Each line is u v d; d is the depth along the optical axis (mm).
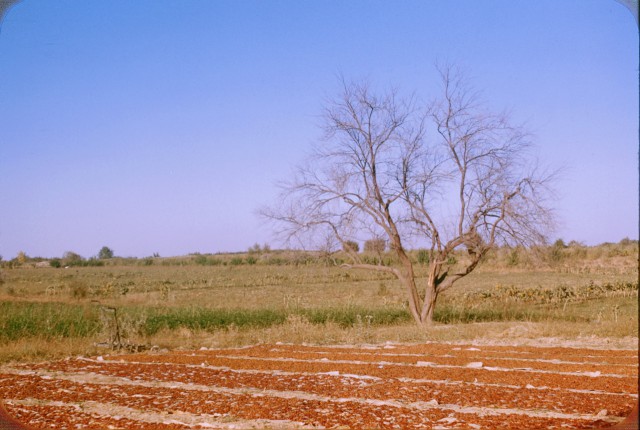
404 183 28500
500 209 27328
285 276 64812
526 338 21406
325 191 28828
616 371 13703
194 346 20766
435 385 12164
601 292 41531
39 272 80188
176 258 115688
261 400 10867
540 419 9164
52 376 13984
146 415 9875
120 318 24672
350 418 9406
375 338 22109
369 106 28016
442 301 37688
